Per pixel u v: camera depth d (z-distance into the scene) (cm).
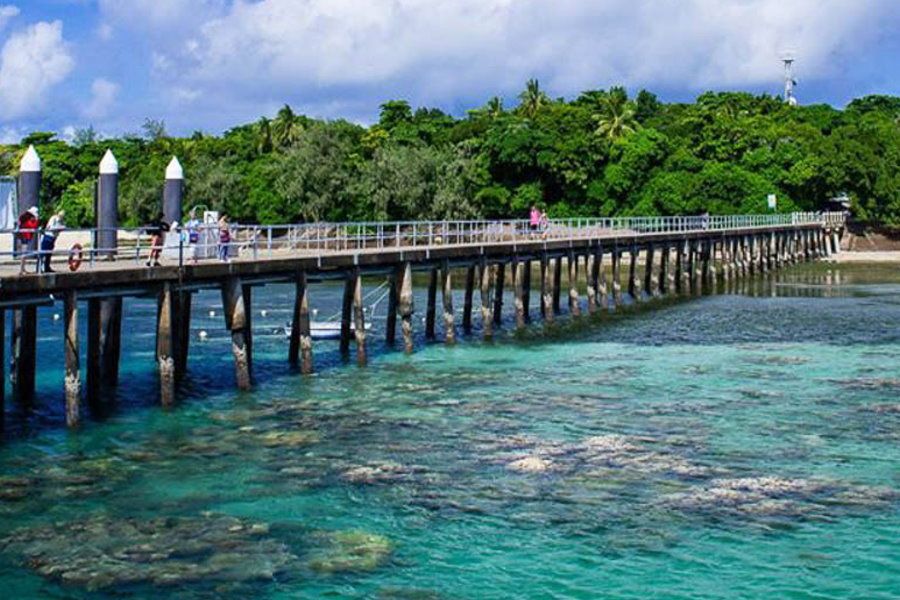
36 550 1697
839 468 2155
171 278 2602
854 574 1617
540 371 3331
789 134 10738
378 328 4478
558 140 9725
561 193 9912
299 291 3155
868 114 13475
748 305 5456
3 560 1653
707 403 2806
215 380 3145
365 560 1672
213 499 1962
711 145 10544
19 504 1923
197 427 2522
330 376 3222
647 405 2783
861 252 10056
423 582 1589
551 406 2770
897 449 2302
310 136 8794
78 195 10569
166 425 2542
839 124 12744
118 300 3030
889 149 10631
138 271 2502
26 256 2380
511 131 9594
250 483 2062
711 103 13625
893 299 5741
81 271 2358
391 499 1964
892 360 3522
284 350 3791
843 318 4794
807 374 3256
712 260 7144
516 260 4375
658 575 1616
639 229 6612
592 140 9919
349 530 1802
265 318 4803
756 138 10569
